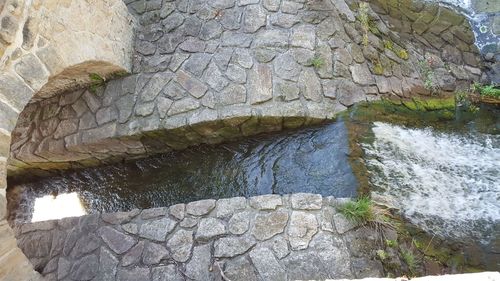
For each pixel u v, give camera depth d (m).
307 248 3.16
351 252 3.14
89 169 5.02
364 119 4.06
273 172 4.07
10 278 2.66
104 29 4.09
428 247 3.33
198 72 4.26
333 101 4.07
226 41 4.35
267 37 4.27
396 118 4.26
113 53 4.22
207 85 4.16
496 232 3.49
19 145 4.78
